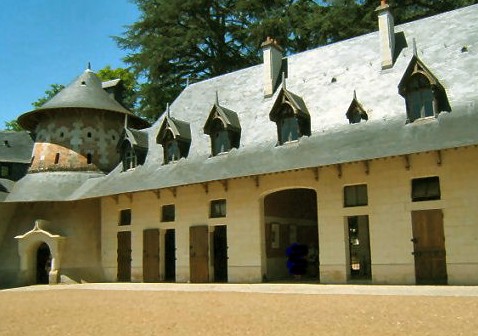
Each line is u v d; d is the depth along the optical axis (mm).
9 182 30234
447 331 8508
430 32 21328
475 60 19016
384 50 21281
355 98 20328
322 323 9688
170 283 22891
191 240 23203
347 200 19469
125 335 9266
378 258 18297
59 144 29641
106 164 30078
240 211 21875
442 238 17234
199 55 38938
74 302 15711
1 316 12812
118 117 31344
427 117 18375
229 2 38531
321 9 34562
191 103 28125
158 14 37094
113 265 26469
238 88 26547
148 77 37812
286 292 16219
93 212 27891
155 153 26969
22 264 26844
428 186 17875
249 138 23281
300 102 22156
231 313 11492
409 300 12664
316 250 23641
